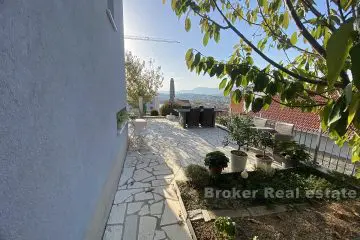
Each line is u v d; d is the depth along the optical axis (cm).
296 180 368
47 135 110
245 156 427
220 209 290
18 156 83
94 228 212
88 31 203
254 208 292
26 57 90
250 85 110
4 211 74
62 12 134
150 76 1328
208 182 351
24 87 88
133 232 252
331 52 50
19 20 84
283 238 233
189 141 695
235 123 487
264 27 153
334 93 107
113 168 337
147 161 500
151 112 1327
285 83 102
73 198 150
